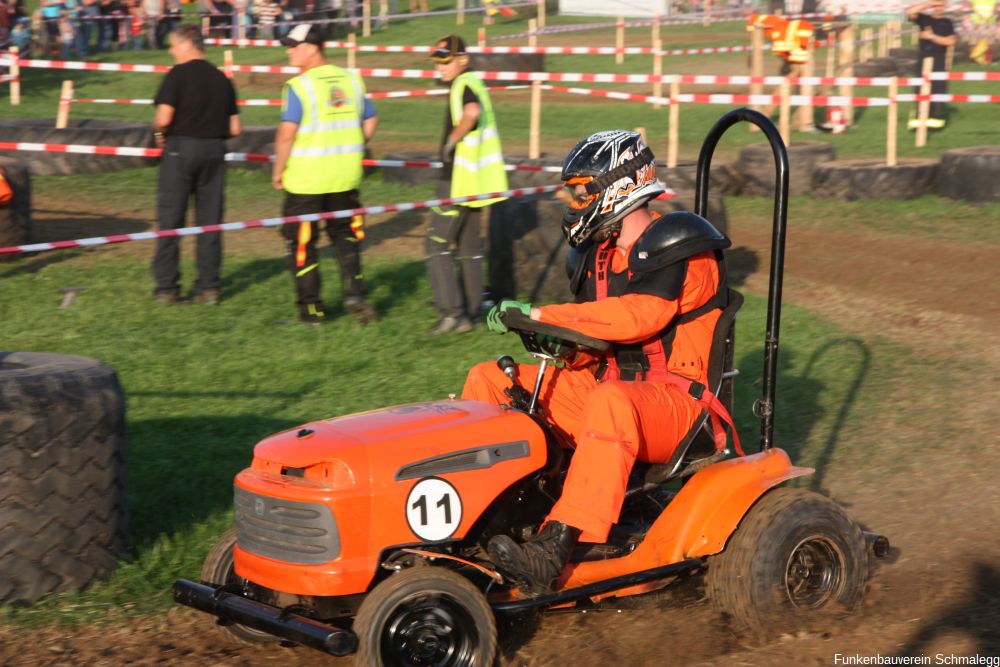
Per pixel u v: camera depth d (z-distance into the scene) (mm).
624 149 12977
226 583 12672
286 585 11367
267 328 26156
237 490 12008
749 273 31797
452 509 11617
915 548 14953
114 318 26719
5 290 28969
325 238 36031
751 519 12492
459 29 104062
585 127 59625
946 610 13055
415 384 22125
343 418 12555
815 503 12664
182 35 26812
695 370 12945
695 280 12711
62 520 13367
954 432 19453
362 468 11281
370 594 10992
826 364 23469
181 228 27719
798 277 31312
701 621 12938
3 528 12961
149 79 77188
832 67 68125
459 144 24859
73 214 39219
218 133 27344
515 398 12961
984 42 81125
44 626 12867
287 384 22250
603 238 13164
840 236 35594
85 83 75125
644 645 12406
